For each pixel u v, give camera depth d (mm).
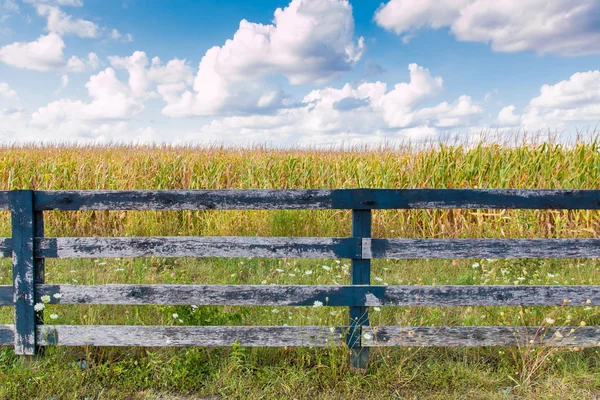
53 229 8000
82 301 3318
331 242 3305
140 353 3496
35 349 3340
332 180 9812
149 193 3330
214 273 5762
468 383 3176
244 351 3512
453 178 8430
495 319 3900
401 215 7703
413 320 3955
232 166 10438
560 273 5609
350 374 3244
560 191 3291
